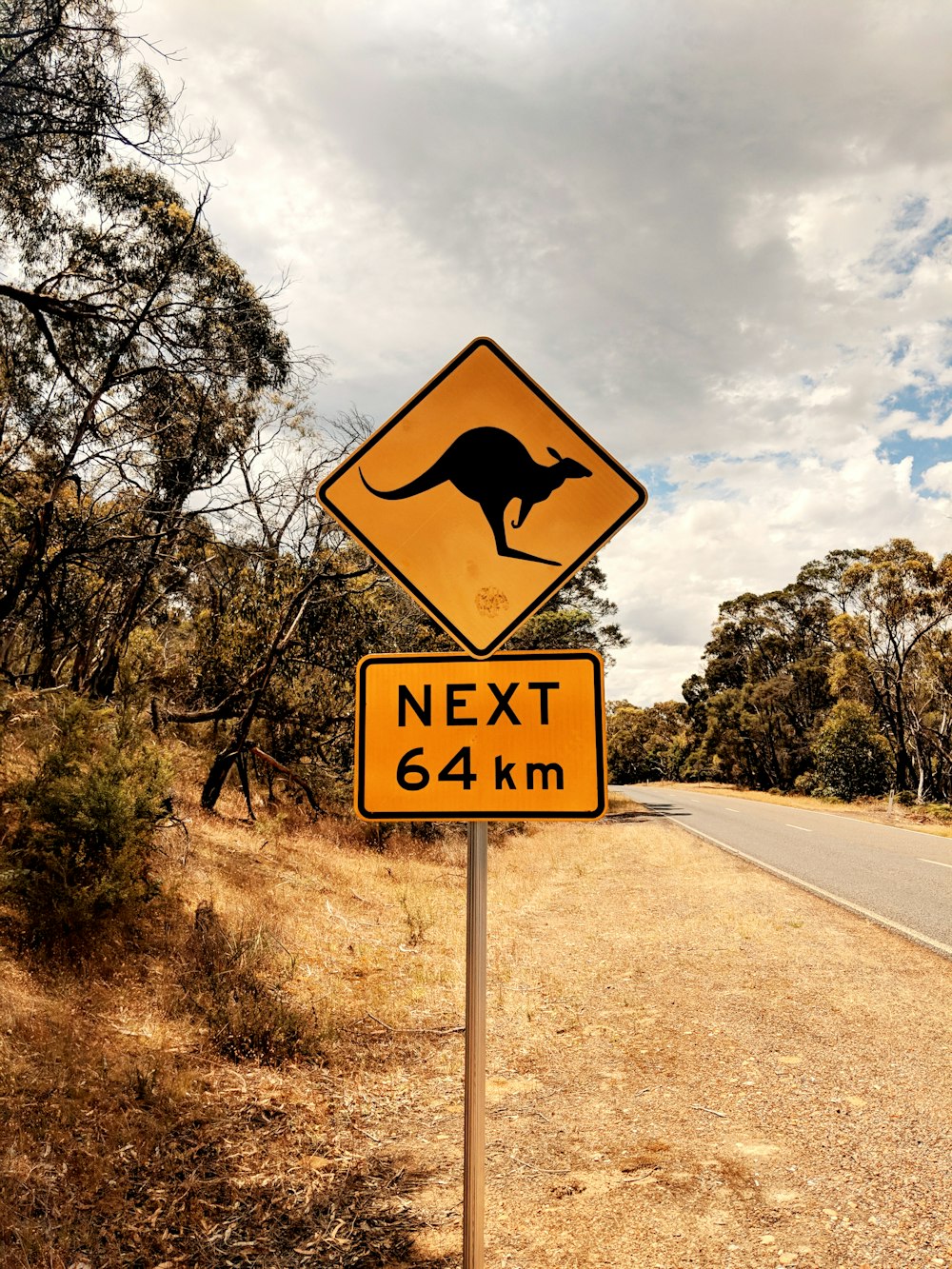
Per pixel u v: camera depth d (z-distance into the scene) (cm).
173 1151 338
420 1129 381
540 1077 441
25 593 1062
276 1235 290
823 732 3581
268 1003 489
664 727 9000
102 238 945
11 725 651
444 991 599
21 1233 267
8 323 921
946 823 2255
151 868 700
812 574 5091
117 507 1045
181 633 1293
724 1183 324
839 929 775
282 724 1325
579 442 225
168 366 923
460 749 213
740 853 1405
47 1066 375
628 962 674
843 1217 296
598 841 1683
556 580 220
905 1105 388
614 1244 284
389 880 1031
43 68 740
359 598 1295
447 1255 279
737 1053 464
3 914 517
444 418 227
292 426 1135
